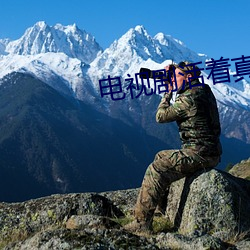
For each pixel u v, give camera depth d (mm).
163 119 5293
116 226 5109
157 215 5602
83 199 5523
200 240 4402
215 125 5250
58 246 4273
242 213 4906
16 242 4586
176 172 5164
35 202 5559
